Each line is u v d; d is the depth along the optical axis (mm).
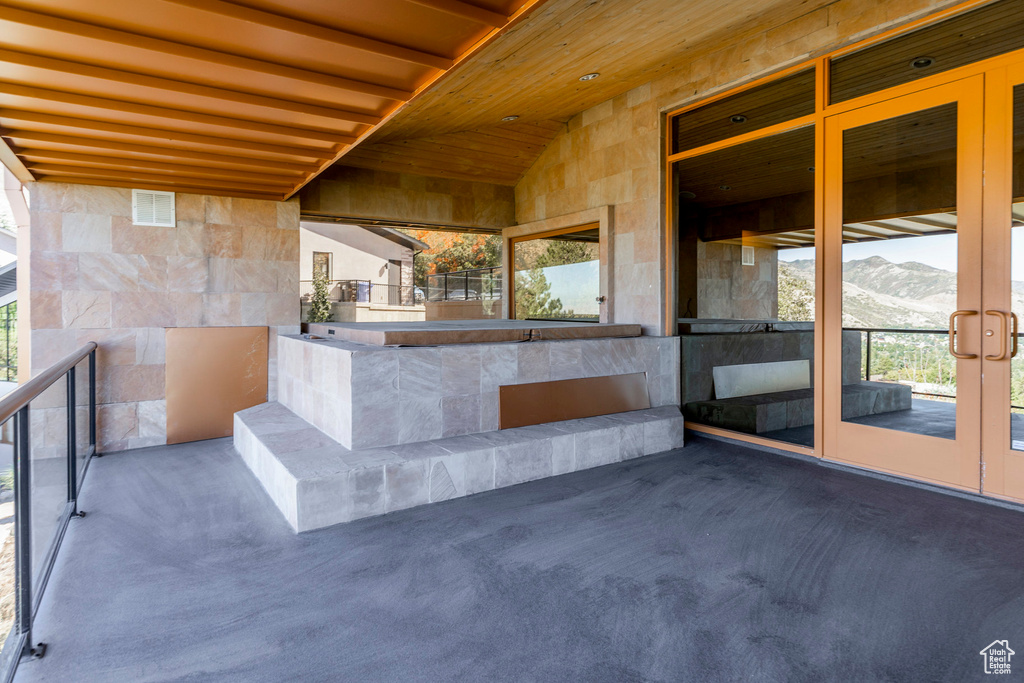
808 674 1822
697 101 5109
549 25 3848
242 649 2012
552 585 2451
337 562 2695
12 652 1868
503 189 7703
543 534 2998
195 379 5383
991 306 3346
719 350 5133
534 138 6848
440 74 3068
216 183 5012
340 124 3740
